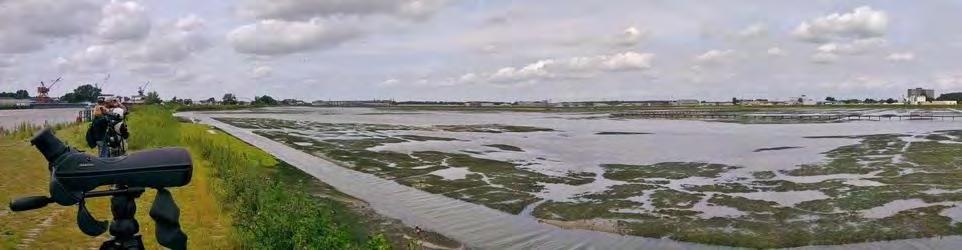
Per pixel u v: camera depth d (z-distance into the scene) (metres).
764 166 28.09
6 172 15.30
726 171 26.42
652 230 15.27
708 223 16.00
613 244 14.01
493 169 27.08
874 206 17.94
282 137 47.09
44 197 2.58
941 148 36.16
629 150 37.56
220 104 177.62
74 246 8.83
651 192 20.80
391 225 15.39
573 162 30.27
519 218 16.55
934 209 17.41
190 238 9.88
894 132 54.75
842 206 17.97
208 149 22.08
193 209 11.85
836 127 67.31
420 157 32.16
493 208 17.84
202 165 18.97
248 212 11.15
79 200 2.55
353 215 16.47
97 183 2.54
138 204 11.66
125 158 2.60
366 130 59.44
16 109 117.81
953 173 24.73
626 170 26.92
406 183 22.62
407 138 47.75
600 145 41.69
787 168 27.20
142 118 33.69
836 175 24.55
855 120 88.94
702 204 18.58
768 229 15.31
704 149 38.19
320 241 8.88
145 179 2.59
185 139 26.00
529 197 19.75
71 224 9.94
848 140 44.38
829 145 39.94
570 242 14.12
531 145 41.47
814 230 15.16
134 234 2.84
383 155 33.09
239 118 90.94
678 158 32.28
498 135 53.09
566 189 21.45
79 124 34.19
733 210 17.62
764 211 17.42
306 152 34.53
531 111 182.75
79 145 22.08
